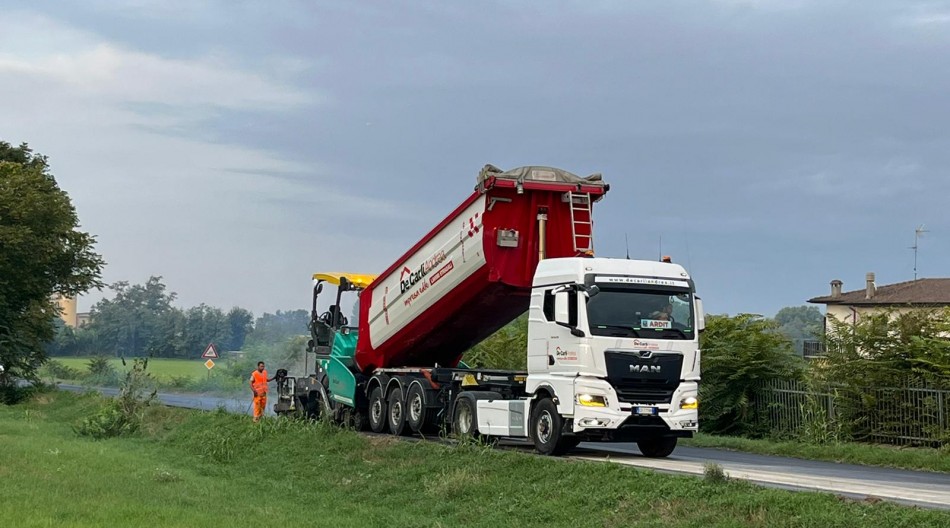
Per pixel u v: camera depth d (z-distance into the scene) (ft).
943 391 75.61
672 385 62.03
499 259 70.23
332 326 96.27
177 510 48.11
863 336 82.69
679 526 41.09
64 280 171.94
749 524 39.42
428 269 78.33
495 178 68.95
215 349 201.36
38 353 167.63
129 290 402.93
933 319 81.92
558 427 62.18
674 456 69.97
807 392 85.10
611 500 46.75
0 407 139.64
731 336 91.20
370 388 88.79
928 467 66.64
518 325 87.35
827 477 55.52
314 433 79.56
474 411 72.02
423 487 58.90
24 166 183.62
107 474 62.90
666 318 62.39
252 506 53.31
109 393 162.50
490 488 54.60
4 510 45.24
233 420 92.43
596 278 61.72
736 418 91.76
